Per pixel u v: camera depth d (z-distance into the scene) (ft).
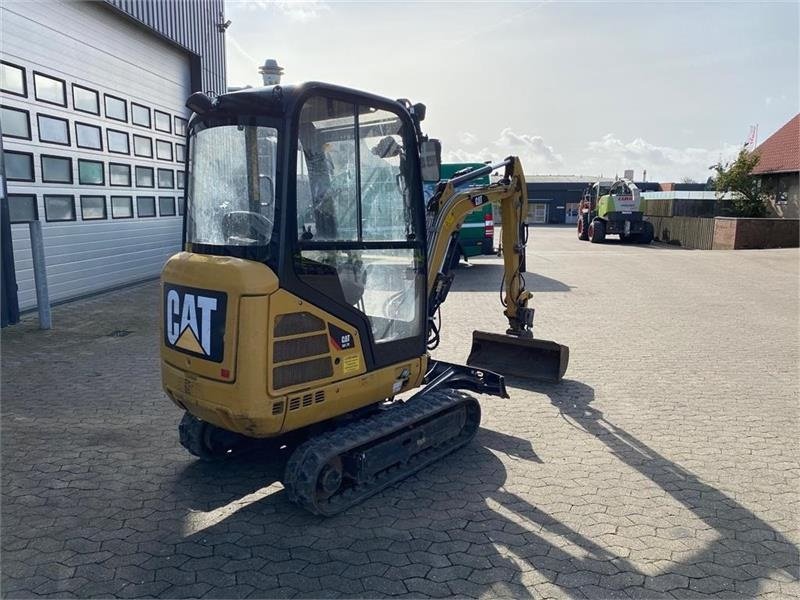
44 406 18.38
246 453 15.29
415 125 14.16
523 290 22.04
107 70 37.76
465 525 11.96
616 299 37.60
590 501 12.91
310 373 11.78
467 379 17.12
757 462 14.84
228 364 11.02
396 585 10.11
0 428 16.69
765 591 10.00
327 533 11.66
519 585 10.12
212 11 51.44
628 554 11.00
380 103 12.95
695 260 59.47
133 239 41.45
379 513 12.41
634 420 17.58
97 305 33.91
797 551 11.14
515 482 13.79
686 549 11.16
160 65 44.57
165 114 45.52
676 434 16.56
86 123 35.73
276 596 9.82
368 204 12.94
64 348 24.97
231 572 10.46
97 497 13.05
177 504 12.80
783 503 12.86
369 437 12.48
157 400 18.97
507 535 11.60
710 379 21.44
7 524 11.94
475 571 10.48
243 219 11.88
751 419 17.65
